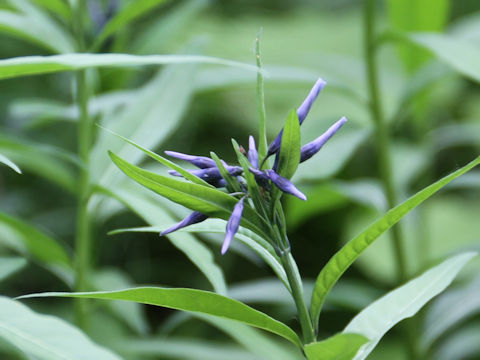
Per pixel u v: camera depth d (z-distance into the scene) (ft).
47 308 4.09
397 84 3.19
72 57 1.56
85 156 2.05
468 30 2.73
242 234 1.62
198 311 1.56
